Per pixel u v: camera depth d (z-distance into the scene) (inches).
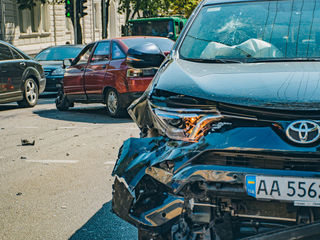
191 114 119.5
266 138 112.2
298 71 131.3
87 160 271.4
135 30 898.1
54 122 411.8
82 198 205.2
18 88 508.7
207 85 125.4
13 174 245.3
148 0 1296.8
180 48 164.2
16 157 281.9
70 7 1008.9
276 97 116.2
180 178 115.9
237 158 114.0
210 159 116.1
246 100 116.6
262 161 112.3
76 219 181.6
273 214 112.7
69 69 474.0
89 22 1707.7
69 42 1553.9
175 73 137.3
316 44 156.2
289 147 110.1
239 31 165.8
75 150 297.3
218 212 116.1
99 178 234.5
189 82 128.3
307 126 110.0
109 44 439.2
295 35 160.4
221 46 161.0
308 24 163.6
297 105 112.9
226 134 115.4
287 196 109.3
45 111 492.7
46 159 275.1
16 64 506.0
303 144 109.7
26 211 191.0
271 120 113.2
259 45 158.7
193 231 118.2
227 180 112.6
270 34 162.2
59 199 204.2
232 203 114.8
